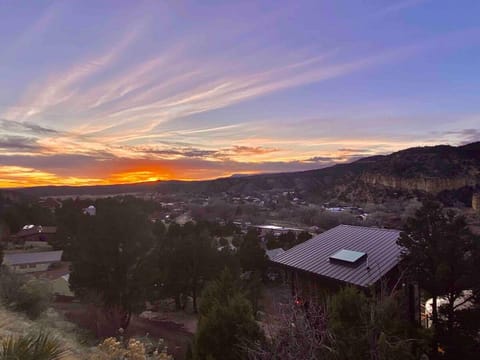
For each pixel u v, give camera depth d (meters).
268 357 4.89
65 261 46.25
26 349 2.74
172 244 28.31
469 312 8.30
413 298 9.34
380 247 12.49
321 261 12.21
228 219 88.06
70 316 16.03
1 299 11.34
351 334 4.86
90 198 100.00
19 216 65.50
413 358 5.00
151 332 19.28
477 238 8.62
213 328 7.59
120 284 19.33
